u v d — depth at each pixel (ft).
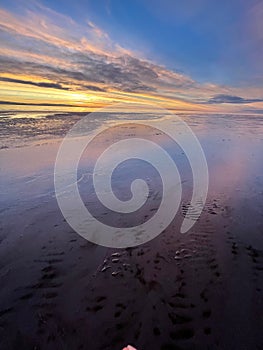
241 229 11.07
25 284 7.57
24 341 5.83
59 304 6.87
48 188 15.57
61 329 6.13
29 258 8.84
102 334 6.01
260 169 21.04
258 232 10.84
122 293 7.30
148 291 7.39
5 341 5.82
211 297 7.16
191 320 6.38
